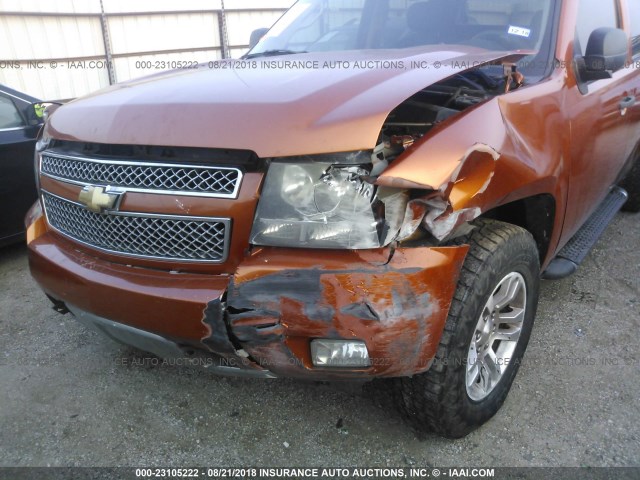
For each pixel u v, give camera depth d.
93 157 2.00
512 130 1.95
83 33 12.31
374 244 1.62
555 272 2.81
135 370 2.70
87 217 2.04
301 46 3.08
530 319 2.38
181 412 2.39
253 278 1.66
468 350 1.89
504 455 2.11
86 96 2.50
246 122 1.75
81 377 2.65
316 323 1.61
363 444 2.18
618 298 3.27
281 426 2.29
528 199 2.26
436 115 1.98
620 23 3.41
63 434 2.28
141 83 2.41
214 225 1.75
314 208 1.65
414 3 2.94
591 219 3.52
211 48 14.67
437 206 1.62
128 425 2.32
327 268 1.62
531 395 2.43
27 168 4.07
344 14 3.14
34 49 11.59
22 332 3.08
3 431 2.30
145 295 1.80
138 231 1.88
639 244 4.09
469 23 2.76
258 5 15.12
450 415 1.96
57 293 2.15
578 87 2.55
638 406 2.35
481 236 1.94
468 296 1.82
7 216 4.00
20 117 4.09
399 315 1.60
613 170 3.32
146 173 1.85
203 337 1.74
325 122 1.68
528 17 2.66
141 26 13.24
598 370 2.59
